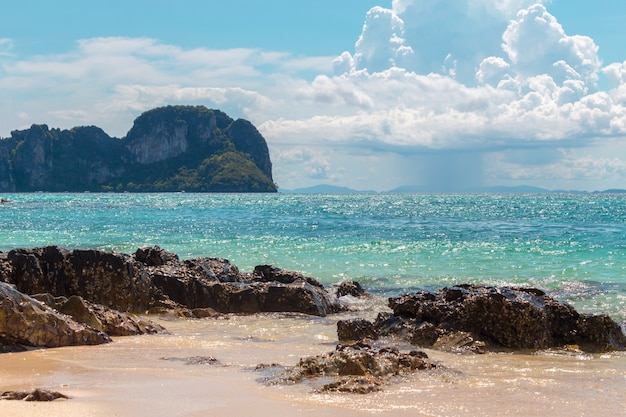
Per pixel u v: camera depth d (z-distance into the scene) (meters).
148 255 23.47
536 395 10.20
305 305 20.73
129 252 37.56
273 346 14.62
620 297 22.84
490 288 16.92
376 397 9.83
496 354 14.38
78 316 15.63
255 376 11.20
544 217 81.50
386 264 32.47
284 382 10.59
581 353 14.57
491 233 51.75
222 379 10.95
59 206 123.88
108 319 15.95
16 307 13.55
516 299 15.59
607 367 12.83
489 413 9.09
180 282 21.05
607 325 15.41
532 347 14.98
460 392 10.27
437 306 15.98
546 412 9.20
